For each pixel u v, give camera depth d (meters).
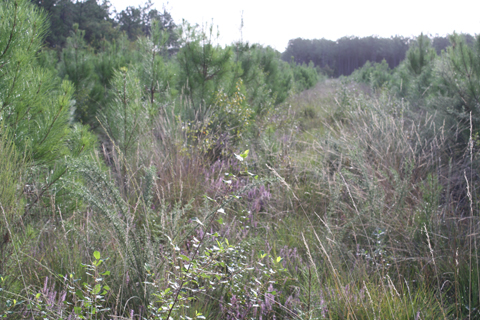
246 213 3.22
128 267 2.07
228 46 6.39
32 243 2.24
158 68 5.60
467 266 2.41
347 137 4.72
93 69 7.27
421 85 7.58
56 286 2.13
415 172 3.82
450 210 3.16
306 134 7.42
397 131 4.43
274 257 2.59
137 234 2.32
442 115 4.76
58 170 2.62
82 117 6.02
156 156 4.10
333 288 2.23
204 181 3.97
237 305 1.99
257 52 11.12
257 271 2.32
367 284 2.22
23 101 2.46
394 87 9.65
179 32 6.24
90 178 2.14
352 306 2.04
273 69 11.63
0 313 1.68
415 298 2.14
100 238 2.47
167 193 3.61
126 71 4.14
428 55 9.48
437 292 2.29
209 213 2.06
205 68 6.25
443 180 3.72
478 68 4.61
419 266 2.62
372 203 2.96
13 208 2.10
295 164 4.54
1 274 1.85
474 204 3.10
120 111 4.11
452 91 4.95
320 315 1.88
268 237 3.01
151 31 5.74
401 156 4.04
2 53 2.40
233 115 5.55
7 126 2.31
